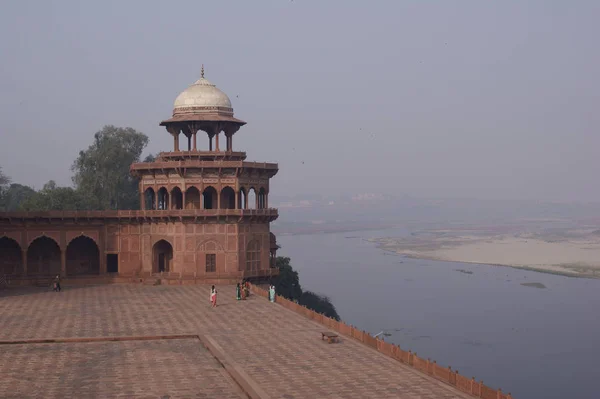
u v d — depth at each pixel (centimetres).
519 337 7088
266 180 6819
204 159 6525
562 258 15100
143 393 3166
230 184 6506
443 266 14000
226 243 6462
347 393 3133
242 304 5444
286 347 4006
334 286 10888
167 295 5872
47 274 6706
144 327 4547
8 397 3091
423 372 3484
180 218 6397
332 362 3672
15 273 6650
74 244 6819
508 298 9575
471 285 10988
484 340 6950
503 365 6044
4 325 4575
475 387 3081
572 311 8506
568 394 5275
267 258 6750
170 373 3500
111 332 4378
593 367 5984
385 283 11269
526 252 16775
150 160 11406
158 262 6669
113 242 6650
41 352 3916
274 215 6719
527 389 5394
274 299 5575
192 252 6450
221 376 3453
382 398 3061
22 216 6419
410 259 15738
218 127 6719
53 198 9075
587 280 11512
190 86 6900
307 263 14988
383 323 7788
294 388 3206
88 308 5247
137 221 6625
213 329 4494
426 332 7306
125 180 10238
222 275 6450
